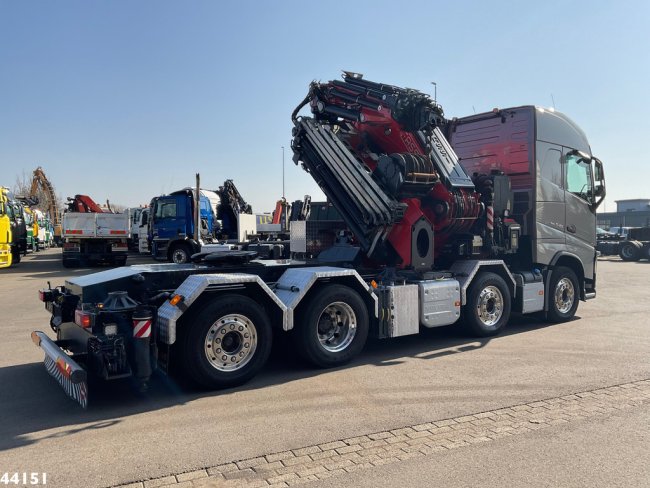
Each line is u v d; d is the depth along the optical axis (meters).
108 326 5.00
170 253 21.02
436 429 4.38
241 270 6.51
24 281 17.44
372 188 7.29
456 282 7.77
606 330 8.75
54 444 4.14
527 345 7.62
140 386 5.16
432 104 7.38
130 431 4.41
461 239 8.45
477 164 9.76
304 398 5.24
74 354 5.87
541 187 9.00
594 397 5.21
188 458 3.85
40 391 5.59
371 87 7.83
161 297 5.56
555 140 9.31
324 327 6.48
